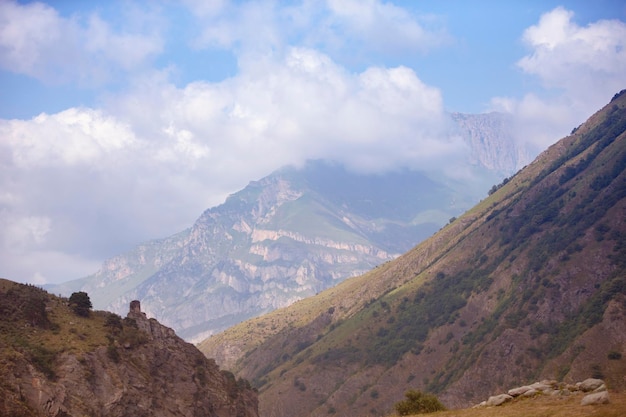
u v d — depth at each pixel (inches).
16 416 2704.2
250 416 4466.0
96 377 3302.2
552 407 2151.8
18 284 3745.1
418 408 2893.7
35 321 3422.7
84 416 3038.9
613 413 1918.1
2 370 2856.8
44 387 2955.2
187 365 4089.6
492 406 2411.4
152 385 3636.8
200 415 3855.8
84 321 3713.1
